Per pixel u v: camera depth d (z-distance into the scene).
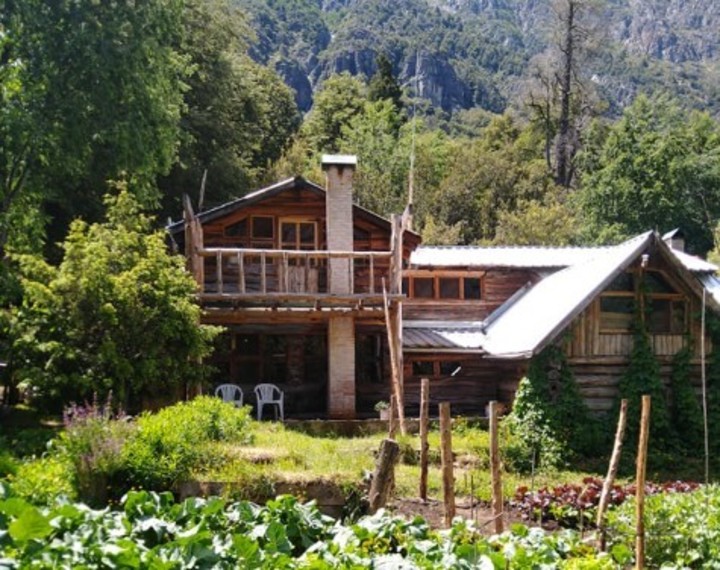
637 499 9.10
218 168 35.31
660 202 47.38
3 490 7.91
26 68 20.00
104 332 16.25
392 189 49.53
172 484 11.97
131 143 21.78
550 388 19.53
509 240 43.34
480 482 14.56
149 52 22.53
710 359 20.89
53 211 26.50
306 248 22.83
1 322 16.34
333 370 20.88
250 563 7.25
